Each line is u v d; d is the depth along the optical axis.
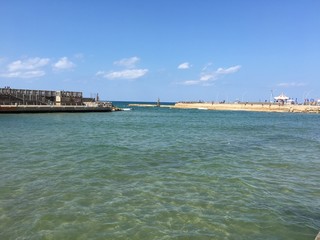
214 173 15.27
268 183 13.66
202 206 10.58
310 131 41.62
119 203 10.69
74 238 8.20
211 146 24.77
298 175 15.28
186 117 76.38
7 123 44.06
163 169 15.88
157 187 12.62
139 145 24.27
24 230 8.57
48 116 64.62
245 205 10.78
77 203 10.61
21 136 28.47
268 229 8.93
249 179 14.24
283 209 10.49
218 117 78.44
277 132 39.38
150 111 115.19
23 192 11.64
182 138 30.11
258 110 130.75
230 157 19.89
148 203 10.75
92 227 8.83
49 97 87.94
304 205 10.93
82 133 32.84
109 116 74.44
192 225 9.08
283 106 129.75
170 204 10.70
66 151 20.61
